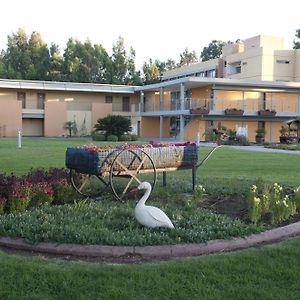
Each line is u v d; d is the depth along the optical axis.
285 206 6.55
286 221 6.56
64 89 45.03
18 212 6.52
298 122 34.00
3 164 14.62
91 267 4.54
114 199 7.85
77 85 45.38
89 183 8.59
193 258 4.91
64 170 8.83
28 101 45.22
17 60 71.12
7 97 44.47
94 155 7.50
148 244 5.23
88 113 46.66
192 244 5.28
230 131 34.22
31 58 71.12
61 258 4.98
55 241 5.28
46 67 67.25
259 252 5.09
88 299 3.88
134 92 47.34
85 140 34.41
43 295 3.95
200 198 7.71
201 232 5.59
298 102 40.56
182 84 36.66
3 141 30.56
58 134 45.25
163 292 4.01
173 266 4.57
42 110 45.03
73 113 46.16
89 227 5.71
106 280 4.21
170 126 44.53
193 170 8.96
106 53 70.31
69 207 6.91
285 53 50.25
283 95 40.03
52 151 20.53
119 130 34.94
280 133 37.16
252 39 54.84
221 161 17.34
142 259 4.95
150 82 65.06
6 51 74.38
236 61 53.03
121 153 7.69
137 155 7.90
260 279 4.35
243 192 8.67
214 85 37.41
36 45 72.06
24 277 4.26
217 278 4.33
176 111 37.19
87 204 7.23
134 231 5.63
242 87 38.34
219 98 37.88
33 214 6.36
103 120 35.00
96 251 5.04
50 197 7.29
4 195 6.84
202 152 22.09
